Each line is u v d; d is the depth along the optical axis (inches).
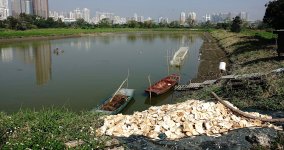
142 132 492.4
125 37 4475.9
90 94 1128.2
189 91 1095.6
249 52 1675.7
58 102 1029.2
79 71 1614.2
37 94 1138.7
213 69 1587.1
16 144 404.8
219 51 2409.0
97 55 2315.5
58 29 5398.6
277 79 817.5
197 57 2129.7
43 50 2655.0
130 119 541.6
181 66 1753.2
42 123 497.4
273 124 533.0
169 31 6117.1
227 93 839.1
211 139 466.3
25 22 5022.1
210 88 954.1
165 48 2822.3
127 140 462.3
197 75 1461.6
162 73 1544.0
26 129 481.7
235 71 1263.5
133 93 1065.5
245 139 466.9
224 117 550.0
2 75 1523.1
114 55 2313.0
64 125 498.9
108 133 485.4
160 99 1051.9
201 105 569.3
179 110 548.1
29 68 1733.5
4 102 1035.3
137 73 1546.5
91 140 443.8
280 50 1221.1
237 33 3590.1
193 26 7234.3
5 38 3533.5
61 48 2827.3
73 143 436.8
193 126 502.0
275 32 1230.3
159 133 485.7
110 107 877.2
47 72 1596.9
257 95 765.9
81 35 4815.5
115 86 1253.7
